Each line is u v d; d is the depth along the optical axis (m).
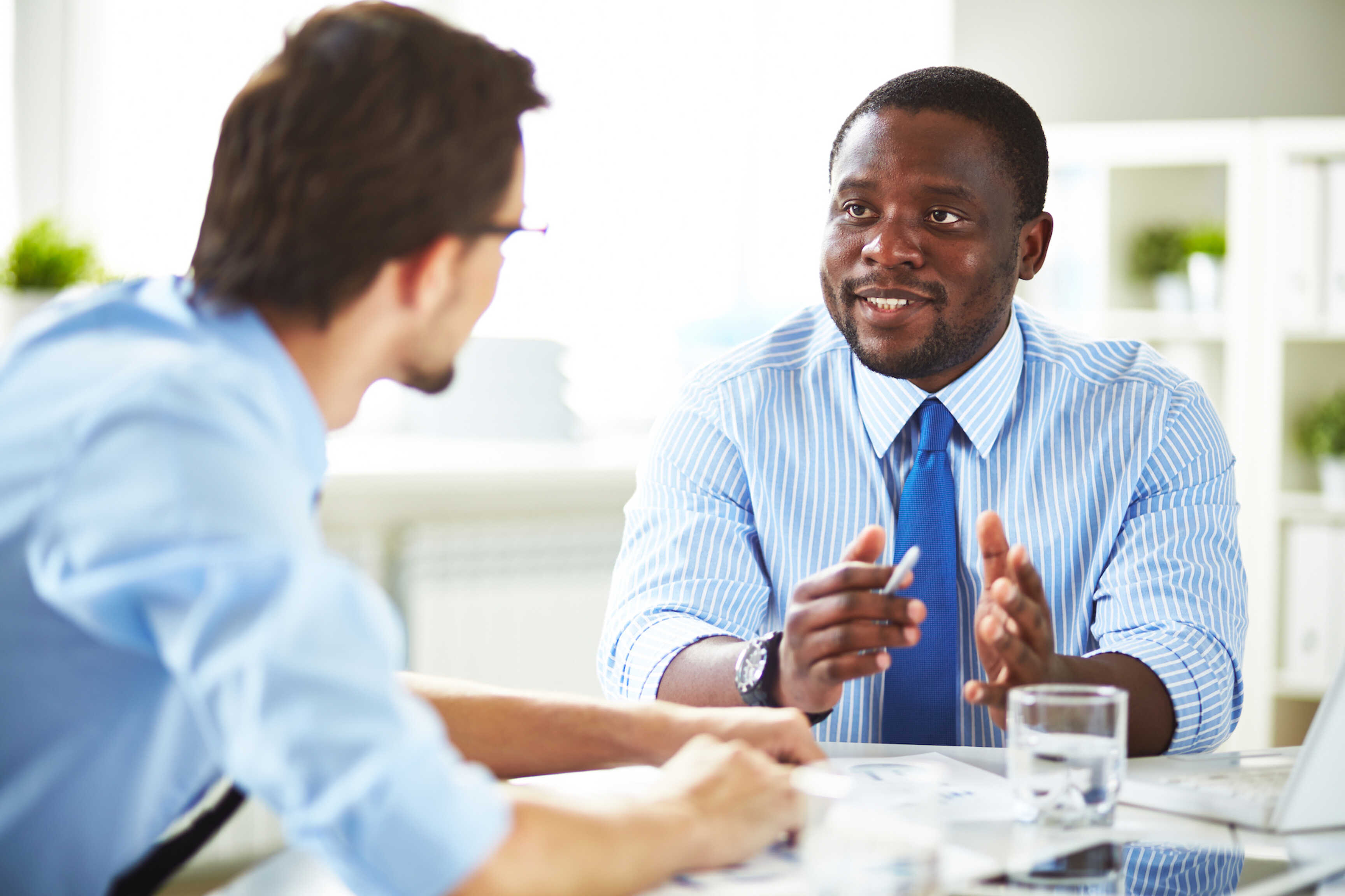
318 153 0.77
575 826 0.71
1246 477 2.85
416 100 0.78
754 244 3.39
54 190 2.78
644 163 3.29
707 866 0.77
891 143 1.35
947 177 1.33
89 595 0.63
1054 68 3.28
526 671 2.79
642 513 1.50
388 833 0.63
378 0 0.84
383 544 2.72
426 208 0.79
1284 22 3.12
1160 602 1.34
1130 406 1.46
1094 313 2.96
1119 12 3.22
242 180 0.78
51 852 0.75
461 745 1.03
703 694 1.20
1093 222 2.96
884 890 0.69
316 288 0.78
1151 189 2.96
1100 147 2.94
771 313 3.41
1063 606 1.44
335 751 0.61
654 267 3.34
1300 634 2.83
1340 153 2.77
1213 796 0.89
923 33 3.33
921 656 1.38
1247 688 2.86
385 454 2.93
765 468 1.49
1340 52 3.09
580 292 3.28
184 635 0.62
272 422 0.70
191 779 0.78
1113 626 1.34
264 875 0.79
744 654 1.14
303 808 0.62
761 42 3.34
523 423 3.07
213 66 2.85
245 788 0.70
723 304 3.40
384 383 3.19
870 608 1.04
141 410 0.64
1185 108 3.19
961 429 1.45
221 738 0.63
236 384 0.69
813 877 0.71
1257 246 2.82
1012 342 1.46
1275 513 2.83
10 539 0.66
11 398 0.68
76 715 0.71
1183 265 2.92
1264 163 2.81
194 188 2.86
